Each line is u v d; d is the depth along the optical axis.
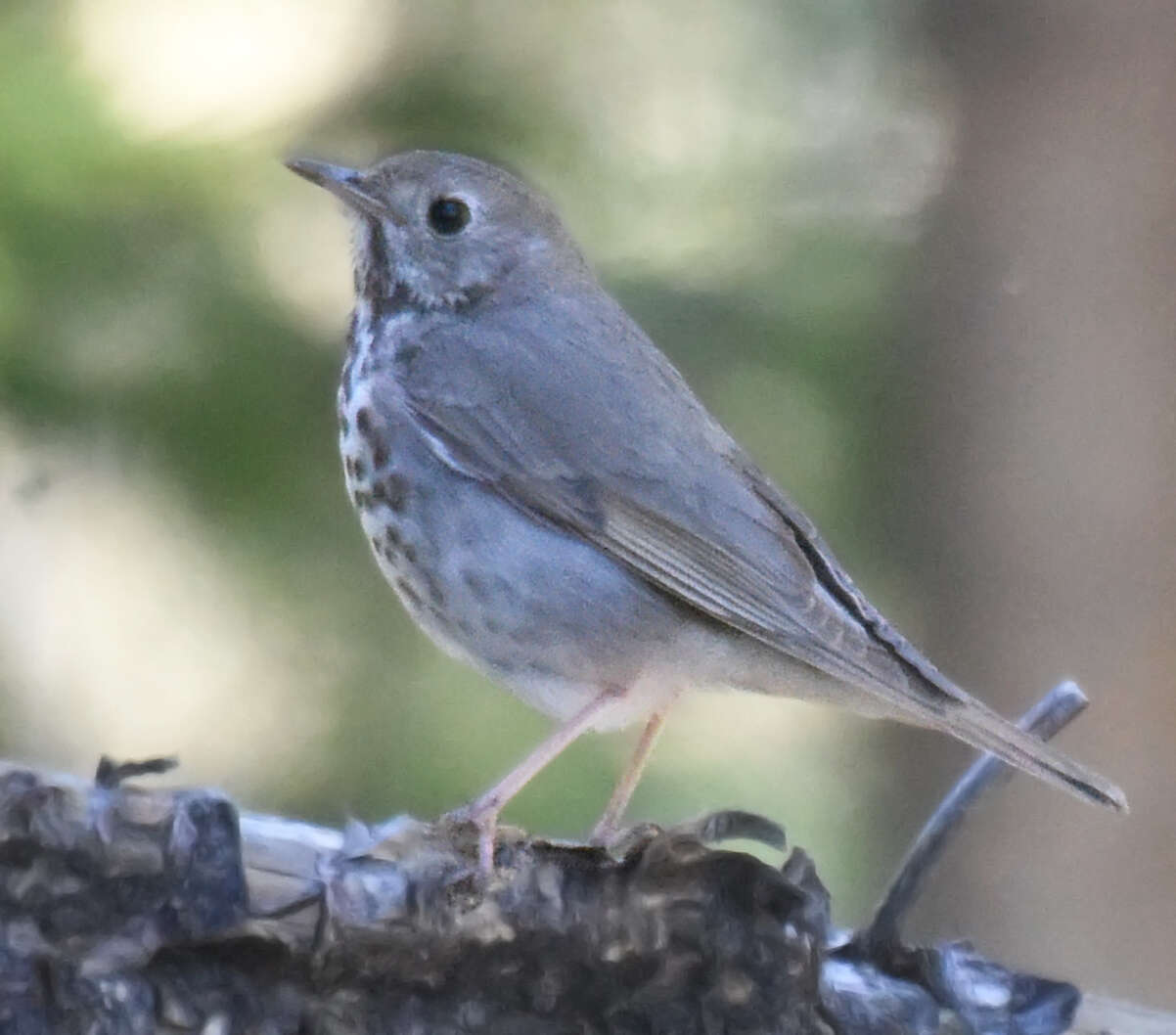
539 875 6.60
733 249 13.20
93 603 12.09
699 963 6.62
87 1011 5.89
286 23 12.63
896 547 13.18
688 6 13.60
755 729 13.59
